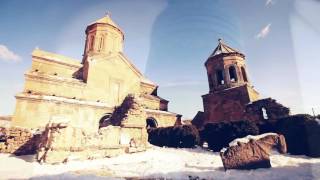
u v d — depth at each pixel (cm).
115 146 1009
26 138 1103
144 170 586
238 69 1908
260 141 623
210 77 2033
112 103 2014
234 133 1077
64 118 925
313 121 782
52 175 540
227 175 507
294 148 834
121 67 2206
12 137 1079
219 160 779
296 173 470
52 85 1750
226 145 1093
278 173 489
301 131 817
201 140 1286
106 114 1800
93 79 1970
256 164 581
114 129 1062
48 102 1559
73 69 2209
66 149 833
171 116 2228
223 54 1975
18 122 1423
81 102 1711
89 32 2434
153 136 1572
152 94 2586
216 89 1936
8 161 796
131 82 2245
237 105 1686
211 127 1222
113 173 569
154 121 2083
